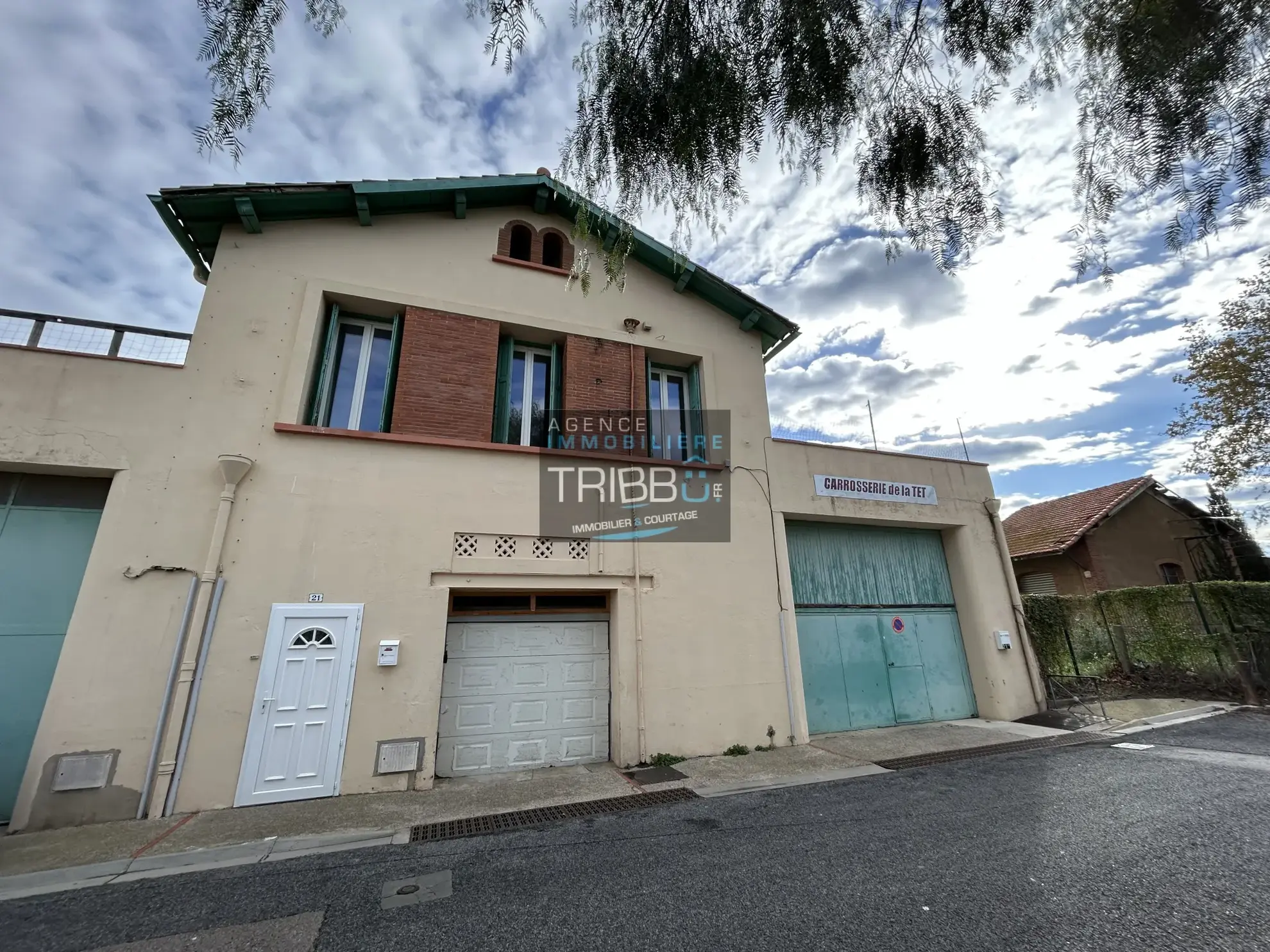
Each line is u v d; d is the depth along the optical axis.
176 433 6.42
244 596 6.20
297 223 7.82
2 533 5.90
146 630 5.80
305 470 6.82
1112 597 13.14
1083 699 10.86
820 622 9.57
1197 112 2.90
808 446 10.02
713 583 8.53
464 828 5.14
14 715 5.57
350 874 4.18
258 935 3.36
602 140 3.57
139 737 5.55
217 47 2.75
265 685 6.05
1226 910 3.28
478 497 7.51
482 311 8.44
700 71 3.28
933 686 10.05
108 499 6.01
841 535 10.24
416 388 7.73
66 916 3.58
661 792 6.16
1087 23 3.05
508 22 2.88
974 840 4.53
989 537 11.01
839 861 4.22
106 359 6.37
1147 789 5.67
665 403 9.94
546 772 7.02
